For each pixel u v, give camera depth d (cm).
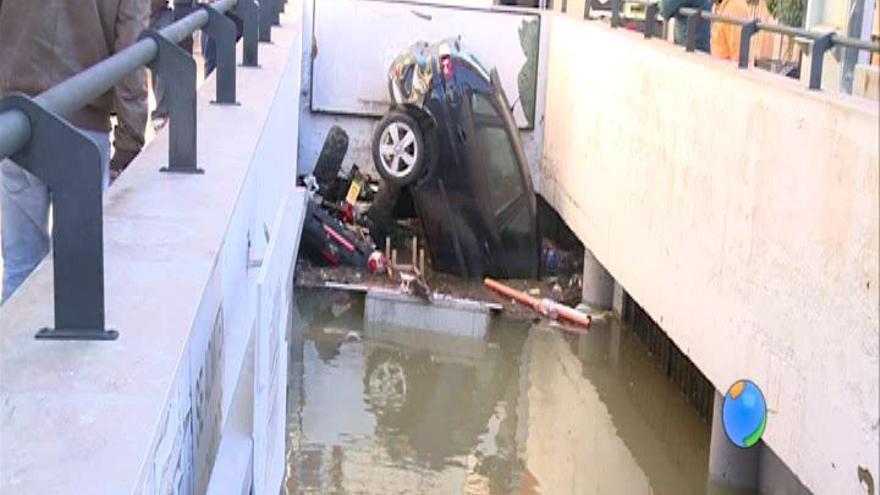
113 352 184
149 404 166
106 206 271
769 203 453
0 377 172
